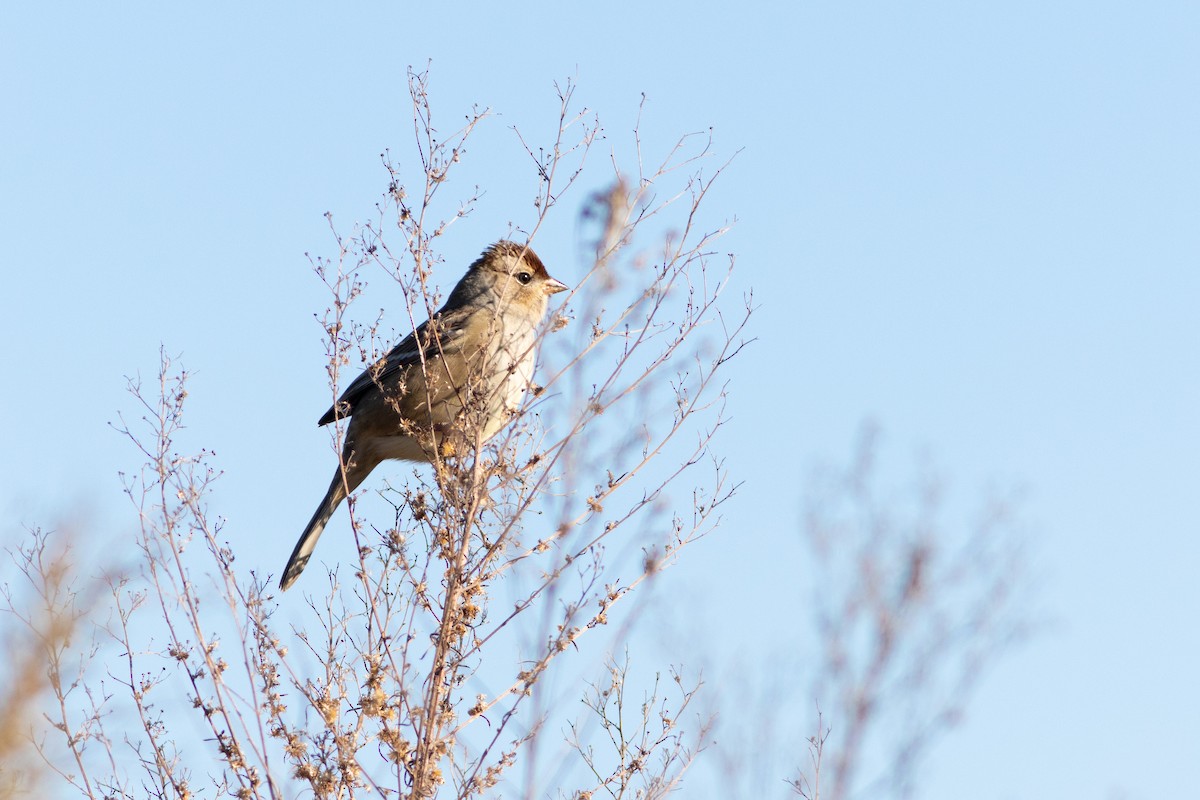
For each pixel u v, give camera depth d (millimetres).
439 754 9719
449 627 10117
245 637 10047
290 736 9953
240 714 9859
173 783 9844
